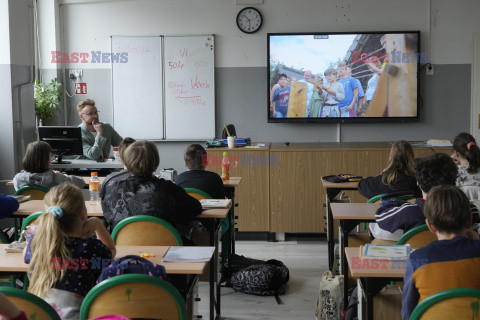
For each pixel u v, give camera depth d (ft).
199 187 13.19
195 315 9.12
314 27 24.13
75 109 25.18
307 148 19.35
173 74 24.70
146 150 10.04
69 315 6.92
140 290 6.50
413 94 23.95
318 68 24.06
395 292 8.18
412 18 23.89
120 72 24.85
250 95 24.67
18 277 10.58
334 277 11.51
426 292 6.40
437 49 23.98
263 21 24.32
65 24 24.95
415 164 9.27
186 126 24.89
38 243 6.89
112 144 21.77
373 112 24.11
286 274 14.15
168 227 9.54
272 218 19.52
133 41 24.72
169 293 6.52
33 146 13.80
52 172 14.03
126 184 10.02
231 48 24.54
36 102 23.11
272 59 24.13
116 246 8.96
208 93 24.70
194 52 24.59
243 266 14.75
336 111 24.17
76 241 7.18
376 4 23.89
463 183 12.16
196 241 12.79
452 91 24.08
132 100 24.91
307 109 24.26
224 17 24.45
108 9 24.79
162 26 24.66
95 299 6.52
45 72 24.73
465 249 6.38
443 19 23.82
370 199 12.43
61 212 7.13
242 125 24.84
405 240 9.00
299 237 20.29
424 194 9.30
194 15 24.53
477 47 23.84
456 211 6.46
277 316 12.34
